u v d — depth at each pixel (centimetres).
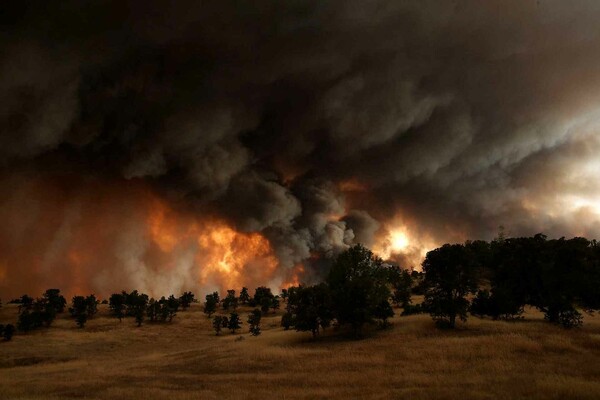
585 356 3189
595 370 2719
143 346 7706
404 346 4069
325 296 5641
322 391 2627
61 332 9138
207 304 11825
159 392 2892
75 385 3366
